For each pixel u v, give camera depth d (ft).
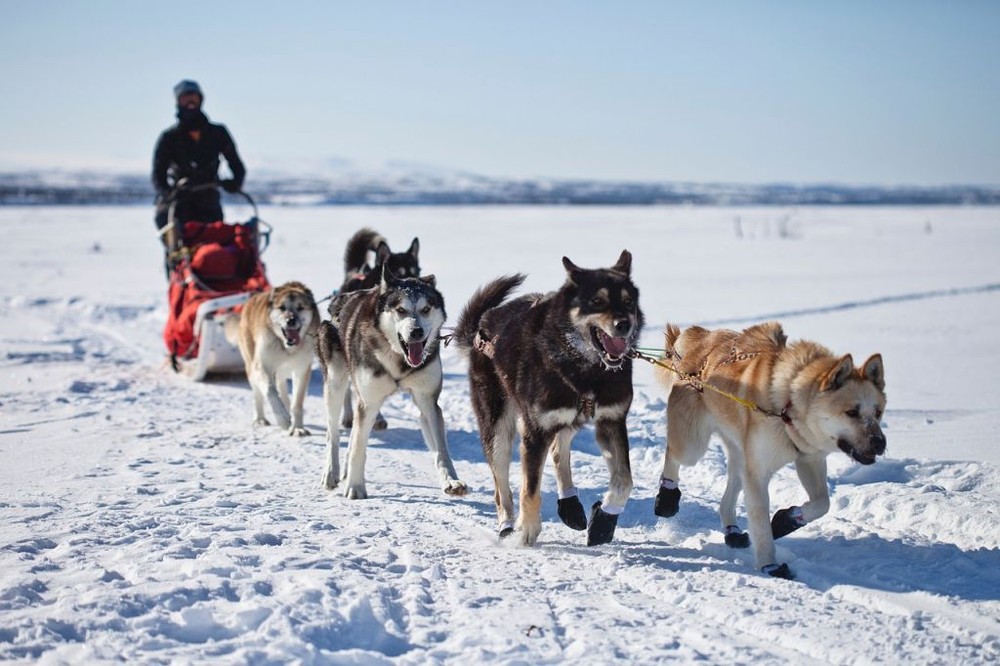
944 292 52.85
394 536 15.40
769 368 14.02
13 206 203.31
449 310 45.83
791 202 320.09
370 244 26.53
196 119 33.53
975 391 26.96
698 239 108.47
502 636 11.08
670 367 15.98
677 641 11.09
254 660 10.14
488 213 185.68
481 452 22.25
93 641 10.52
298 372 24.22
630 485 14.83
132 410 26.71
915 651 10.57
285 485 19.13
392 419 25.99
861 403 12.99
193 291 31.32
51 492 17.97
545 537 15.78
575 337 14.44
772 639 11.22
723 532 15.64
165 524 15.67
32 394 28.48
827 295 52.13
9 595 11.84
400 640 11.09
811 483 14.15
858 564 13.71
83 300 52.26
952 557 13.66
